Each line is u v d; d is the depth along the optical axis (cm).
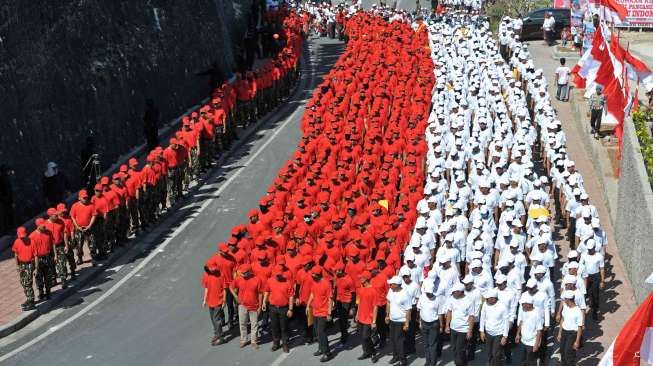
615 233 2570
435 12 6050
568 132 3472
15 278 2297
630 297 2216
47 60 2823
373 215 2206
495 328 1761
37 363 1872
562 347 1816
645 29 5178
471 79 3412
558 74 3853
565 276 1800
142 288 2242
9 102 2617
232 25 5150
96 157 2853
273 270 1922
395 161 2631
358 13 5816
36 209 2689
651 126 2817
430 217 2219
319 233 2216
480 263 1853
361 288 1862
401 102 3162
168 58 3756
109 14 3309
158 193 2641
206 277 1942
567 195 2405
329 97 3291
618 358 1489
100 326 2042
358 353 1928
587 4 4331
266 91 3900
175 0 3931
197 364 1862
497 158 2486
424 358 1911
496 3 6019
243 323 1947
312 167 2502
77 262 2389
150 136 3244
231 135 3409
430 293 1791
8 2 2636
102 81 3147
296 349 1952
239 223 2655
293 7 6506
